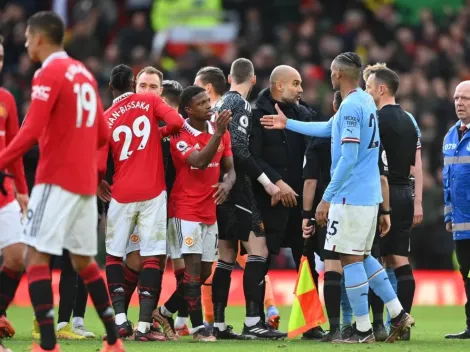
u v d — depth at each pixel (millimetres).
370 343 31203
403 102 69250
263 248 34188
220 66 70500
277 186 34062
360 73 31531
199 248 32219
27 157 35188
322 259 33844
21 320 44969
